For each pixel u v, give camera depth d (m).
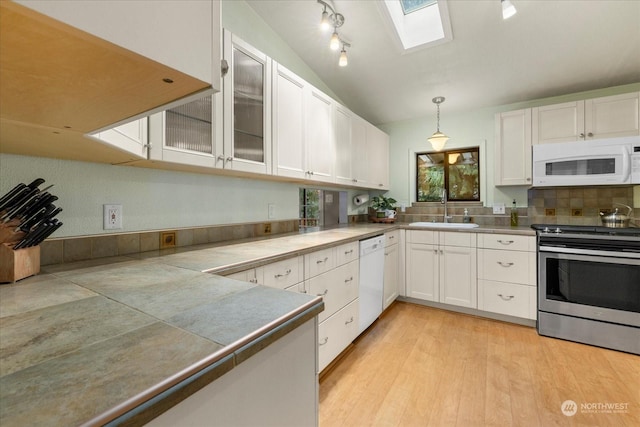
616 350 2.13
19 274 0.91
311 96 2.30
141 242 1.49
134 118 0.72
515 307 2.57
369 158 3.31
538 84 2.77
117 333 0.55
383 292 2.77
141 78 0.52
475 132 3.33
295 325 0.66
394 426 1.43
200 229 1.78
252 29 2.15
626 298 2.12
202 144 1.48
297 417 0.73
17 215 0.93
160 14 0.47
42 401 0.35
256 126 1.80
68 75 0.49
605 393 1.64
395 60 2.66
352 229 2.77
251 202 2.17
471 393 1.66
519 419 1.46
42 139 0.89
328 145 2.52
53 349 0.48
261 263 1.34
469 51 2.46
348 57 2.65
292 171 2.07
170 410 0.44
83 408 0.35
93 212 1.33
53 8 0.35
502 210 3.18
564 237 2.32
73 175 1.26
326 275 1.88
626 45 2.23
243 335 0.55
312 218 3.12
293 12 2.17
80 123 0.74
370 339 2.35
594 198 2.79
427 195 3.71
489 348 2.18
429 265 3.02
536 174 2.67
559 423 1.43
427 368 1.92
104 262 1.22
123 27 0.42
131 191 1.46
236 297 0.76
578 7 1.97
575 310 2.27
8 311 0.66
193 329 0.57
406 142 3.75
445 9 2.06
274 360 0.66
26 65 0.46
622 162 2.32
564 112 2.66
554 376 1.81
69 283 0.89
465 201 3.44
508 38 2.28
